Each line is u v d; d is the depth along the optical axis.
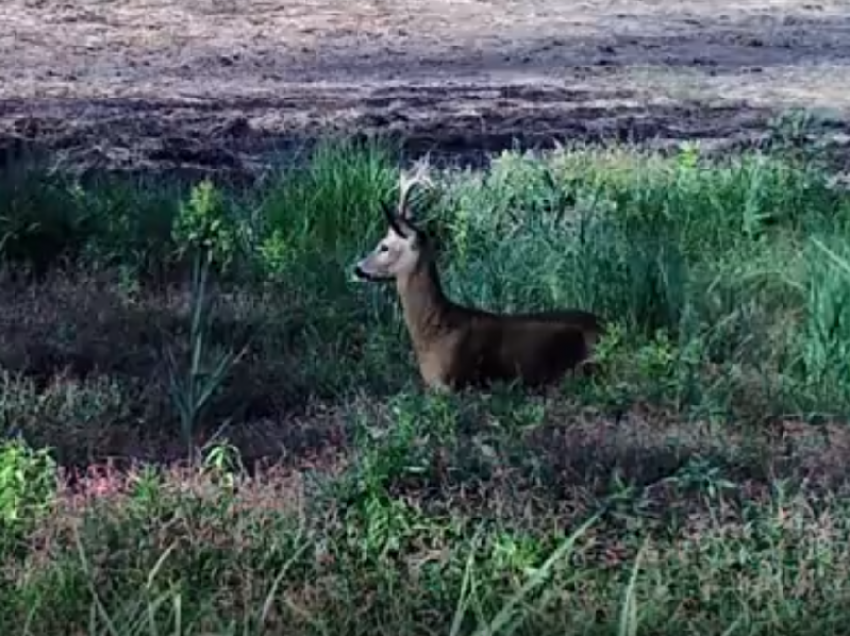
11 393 10.61
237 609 7.30
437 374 11.21
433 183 15.70
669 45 27.02
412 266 11.21
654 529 8.39
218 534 8.04
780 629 7.25
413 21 28.33
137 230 14.16
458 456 9.23
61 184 14.62
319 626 6.98
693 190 15.30
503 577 7.60
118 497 8.51
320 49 25.94
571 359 11.34
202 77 23.61
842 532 8.23
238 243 13.97
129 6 28.66
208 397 10.45
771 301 12.72
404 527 8.09
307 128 20.12
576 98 22.56
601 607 7.35
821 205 14.98
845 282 11.53
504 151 17.81
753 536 8.19
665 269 12.49
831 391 11.00
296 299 12.95
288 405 10.91
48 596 7.34
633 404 10.62
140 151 18.66
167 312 12.51
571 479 9.16
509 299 12.62
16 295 12.91
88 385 10.88
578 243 13.27
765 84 24.03
